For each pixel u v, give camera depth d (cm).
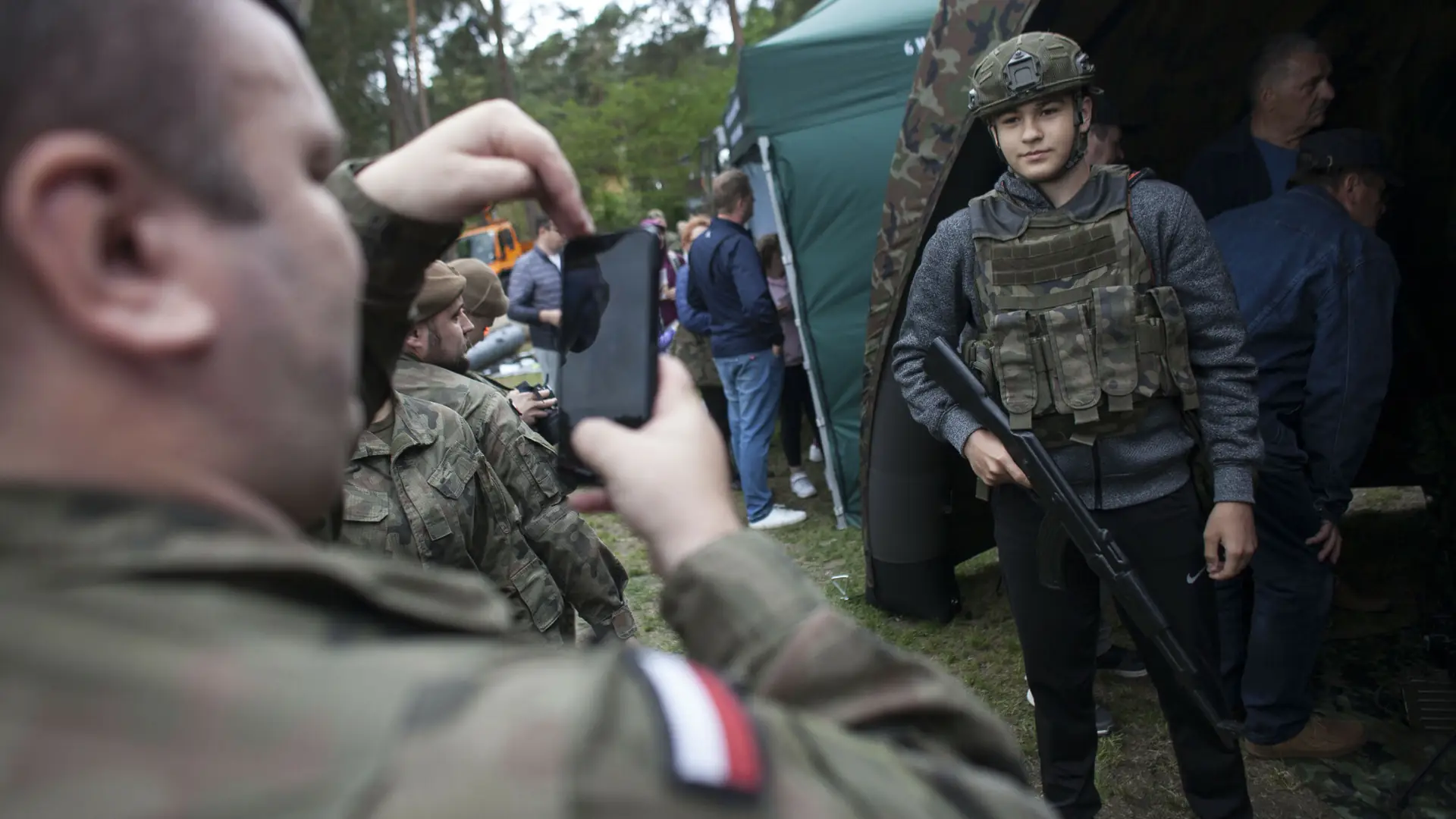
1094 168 212
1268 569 256
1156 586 208
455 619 39
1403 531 407
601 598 218
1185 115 372
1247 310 249
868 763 38
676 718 33
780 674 51
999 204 214
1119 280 200
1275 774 264
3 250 33
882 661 52
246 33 39
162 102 36
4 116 33
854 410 484
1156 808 257
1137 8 323
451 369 223
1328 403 244
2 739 28
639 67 3189
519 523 196
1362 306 241
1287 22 347
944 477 353
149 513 34
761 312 490
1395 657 312
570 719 31
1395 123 348
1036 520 217
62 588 31
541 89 3472
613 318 61
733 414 523
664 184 2192
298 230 40
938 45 312
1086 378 201
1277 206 256
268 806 29
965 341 224
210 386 37
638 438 57
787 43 475
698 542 54
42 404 34
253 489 39
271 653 32
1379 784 256
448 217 73
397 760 30
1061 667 221
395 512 173
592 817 30
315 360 40
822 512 527
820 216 477
